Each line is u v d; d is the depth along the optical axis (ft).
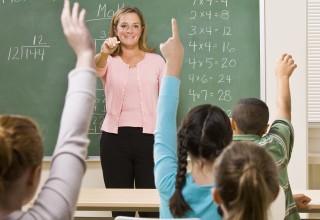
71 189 3.65
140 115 14.25
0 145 3.58
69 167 3.71
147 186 14.24
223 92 15.11
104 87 14.49
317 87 15.61
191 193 5.87
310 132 15.66
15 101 15.47
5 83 15.47
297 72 14.96
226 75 15.10
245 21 14.98
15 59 15.43
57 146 3.84
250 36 14.99
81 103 3.95
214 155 5.92
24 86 15.43
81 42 4.21
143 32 14.48
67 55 15.31
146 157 14.23
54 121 15.40
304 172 15.01
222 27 15.05
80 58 4.16
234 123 8.24
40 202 3.58
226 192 4.45
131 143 14.21
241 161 4.47
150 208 9.85
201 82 15.15
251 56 15.01
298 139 15.02
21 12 15.38
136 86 14.26
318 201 9.87
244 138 8.09
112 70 14.33
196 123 6.04
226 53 15.07
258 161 4.48
